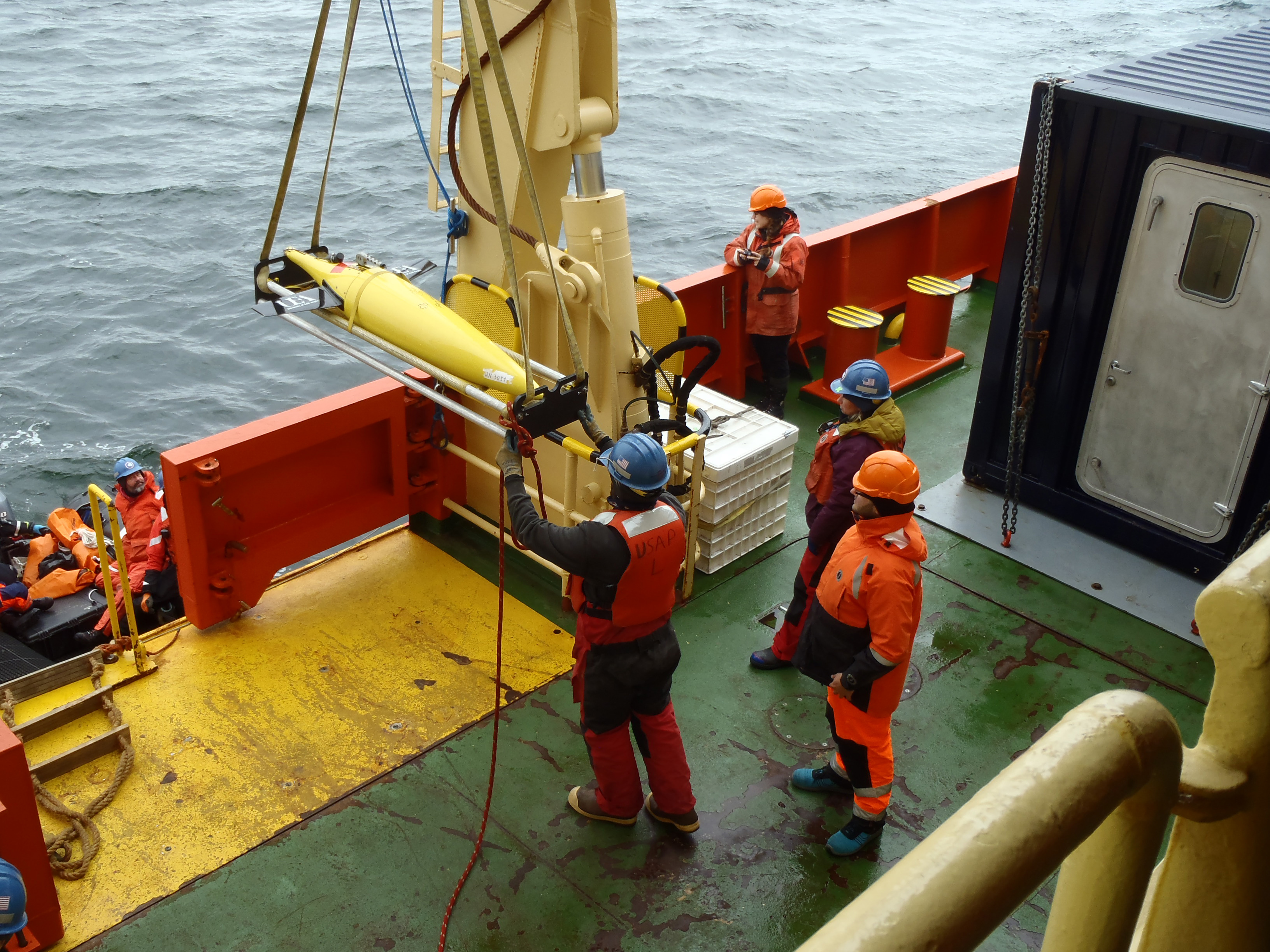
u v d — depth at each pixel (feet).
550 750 15.33
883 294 28.55
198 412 44.42
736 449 18.63
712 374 25.44
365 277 13.99
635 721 13.44
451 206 17.03
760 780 14.96
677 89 97.76
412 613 17.94
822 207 70.69
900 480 11.90
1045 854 2.47
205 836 13.76
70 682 16.14
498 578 18.90
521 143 10.14
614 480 11.86
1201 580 19.22
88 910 12.73
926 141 85.87
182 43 108.88
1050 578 19.38
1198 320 17.72
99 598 25.40
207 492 16.31
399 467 18.80
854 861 13.70
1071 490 20.61
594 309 15.40
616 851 13.76
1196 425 18.37
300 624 17.61
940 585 19.12
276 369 47.88
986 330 29.25
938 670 17.13
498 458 12.28
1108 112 17.53
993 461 21.34
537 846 13.80
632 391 16.28
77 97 87.40
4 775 11.22
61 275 55.47
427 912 12.86
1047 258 19.11
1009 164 80.69
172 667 16.55
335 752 15.14
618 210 15.21
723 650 17.44
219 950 12.32
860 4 144.87
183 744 15.17
